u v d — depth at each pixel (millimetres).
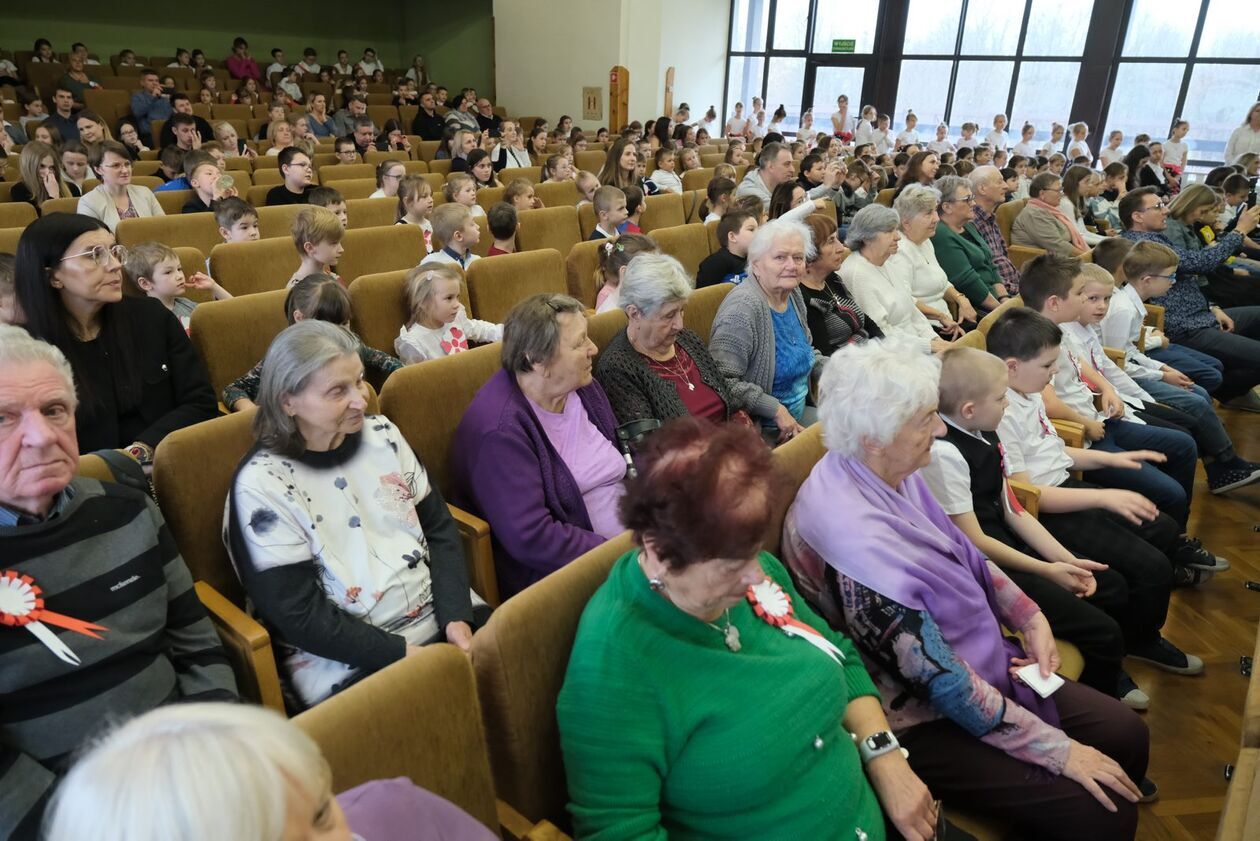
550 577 1039
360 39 12844
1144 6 9383
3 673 966
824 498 1331
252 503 1250
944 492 1633
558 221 4262
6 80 8758
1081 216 5348
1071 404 2434
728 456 938
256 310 2326
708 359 2129
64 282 1742
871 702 1189
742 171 7125
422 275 2502
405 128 10625
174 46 11172
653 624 981
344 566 1335
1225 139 9352
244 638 1217
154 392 1956
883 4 10875
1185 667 1963
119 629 1058
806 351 2424
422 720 833
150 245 2484
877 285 2893
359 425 1358
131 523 1110
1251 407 3660
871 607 1262
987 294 3791
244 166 5715
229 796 455
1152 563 1865
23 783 917
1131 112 9789
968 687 1218
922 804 1116
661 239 3709
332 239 2814
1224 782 1656
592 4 10383
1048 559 1733
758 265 2281
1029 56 10188
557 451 1629
